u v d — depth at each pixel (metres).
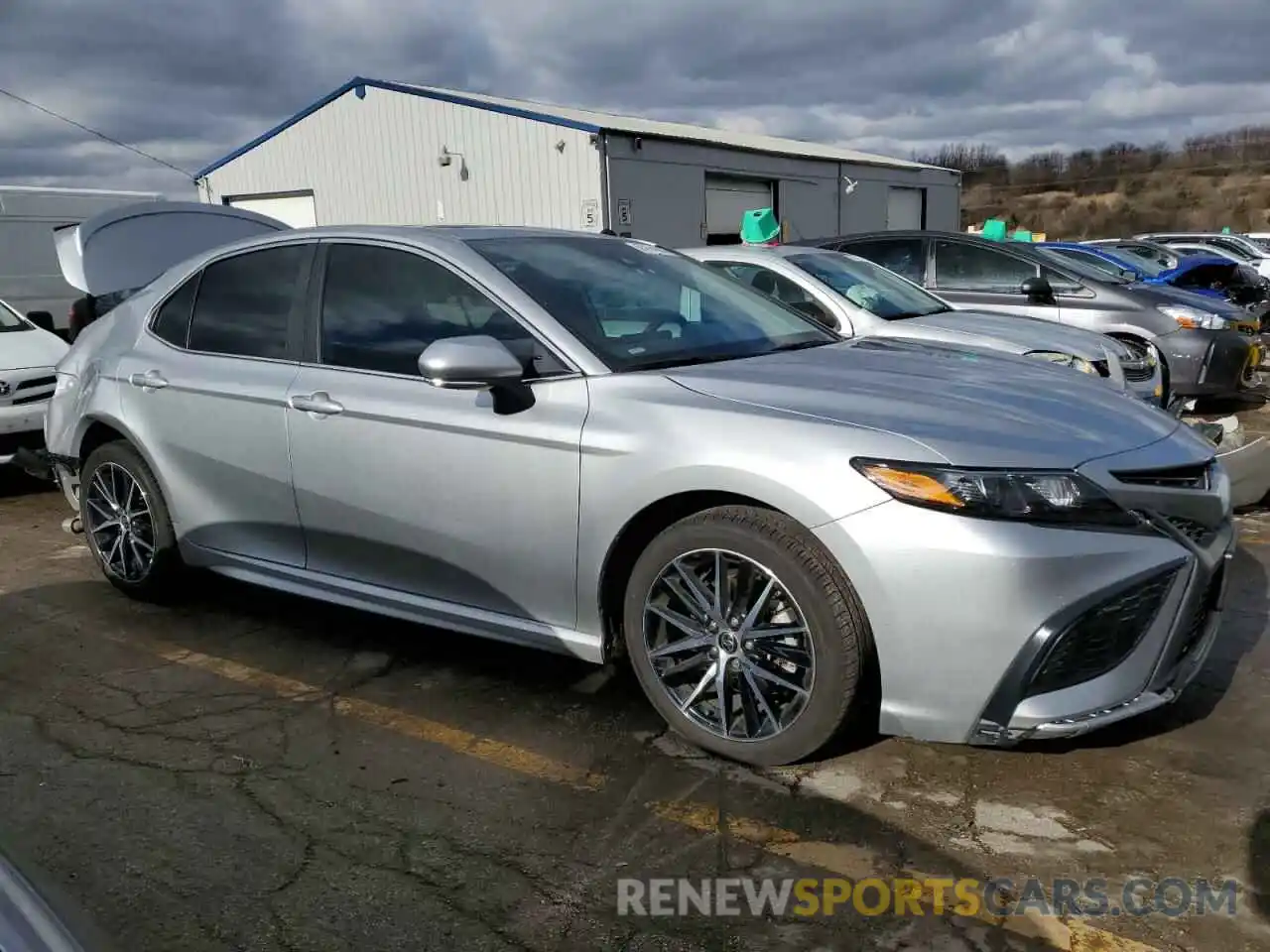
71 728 3.44
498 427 3.30
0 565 5.39
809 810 2.82
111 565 4.73
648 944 2.31
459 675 3.79
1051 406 3.10
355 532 3.74
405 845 2.71
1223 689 3.49
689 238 21.55
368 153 22.20
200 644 4.18
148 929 2.39
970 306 8.54
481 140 20.61
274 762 3.18
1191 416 9.13
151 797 2.98
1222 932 2.30
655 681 3.16
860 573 2.72
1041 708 2.66
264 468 3.95
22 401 7.06
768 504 2.86
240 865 2.64
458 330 3.55
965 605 2.63
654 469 3.00
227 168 24.67
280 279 4.09
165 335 4.45
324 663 3.94
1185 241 24.70
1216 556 2.93
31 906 1.27
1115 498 2.73
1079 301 8.52
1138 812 2.77
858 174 27.47
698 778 3.00
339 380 3.74
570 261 3.87
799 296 6.66
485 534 3.39
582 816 2.83
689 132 24.81
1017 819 2.75
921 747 3.13
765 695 2.97
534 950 2.30
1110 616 2.68
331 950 2.32
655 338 3.56
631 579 3.14
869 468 2.73
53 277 13.45
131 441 4.45
